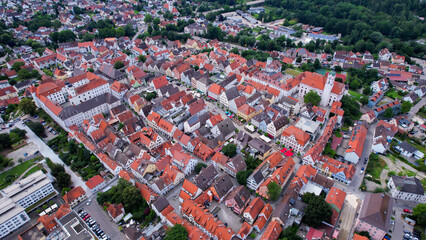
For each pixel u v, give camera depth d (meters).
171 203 147.12
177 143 175.25
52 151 180.12
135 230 127.62
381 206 129.62
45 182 148.25
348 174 156.00
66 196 143.50
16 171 164.62
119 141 178.88
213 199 146.88
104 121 193.00
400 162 176.50
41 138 191.75
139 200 142.12
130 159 166.75
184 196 144.50
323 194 150.50
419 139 198.62
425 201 147.38
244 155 175.88
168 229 127.69
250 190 153.00
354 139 182.38
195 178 149.38
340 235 130.50
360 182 160.12
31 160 172.62
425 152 186.12
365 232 129.12
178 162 163.00
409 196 148.75
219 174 164.00
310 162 166.62
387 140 192.25
